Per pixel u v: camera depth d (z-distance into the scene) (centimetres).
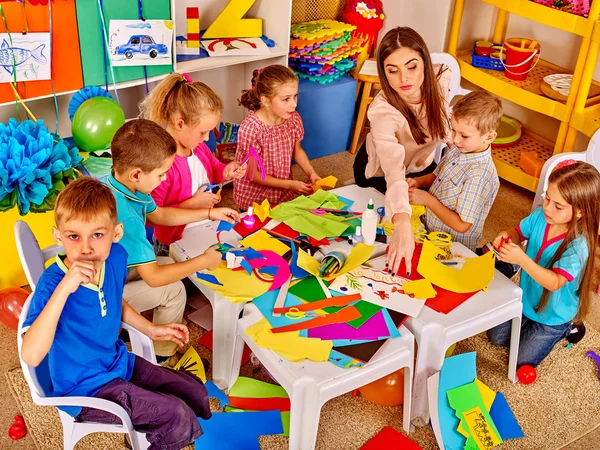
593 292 264
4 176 209
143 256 185
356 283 199
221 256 198
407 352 180
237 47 306
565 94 296
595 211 196
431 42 348
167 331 181
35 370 151
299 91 321
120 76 269
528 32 338
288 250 210
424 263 207
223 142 320
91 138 243
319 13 348
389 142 226
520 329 210
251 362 219
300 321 185
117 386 163
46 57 243
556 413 210
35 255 170
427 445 196
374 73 335
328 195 237
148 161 180
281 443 193
